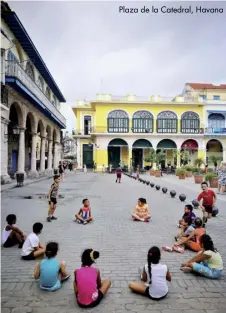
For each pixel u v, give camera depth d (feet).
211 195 29.84
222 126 147.02
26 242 18.03
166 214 32.27
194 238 20.01
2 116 52.54
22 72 57.16
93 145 146.30
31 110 72.95
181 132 142.41
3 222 26.08
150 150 137.69
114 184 68.85
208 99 148.36
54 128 108.17
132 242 21.57
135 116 141.90
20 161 68.54
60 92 111.75
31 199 41.65
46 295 13.38
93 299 12.42
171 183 74.38
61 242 21.39
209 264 15.64
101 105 140.56
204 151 142.72
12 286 14.25
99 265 16.99
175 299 13.16
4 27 55.93
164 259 18.12
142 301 12.94
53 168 114.62
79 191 53.31
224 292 13.89
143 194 49.60
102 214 31.83
